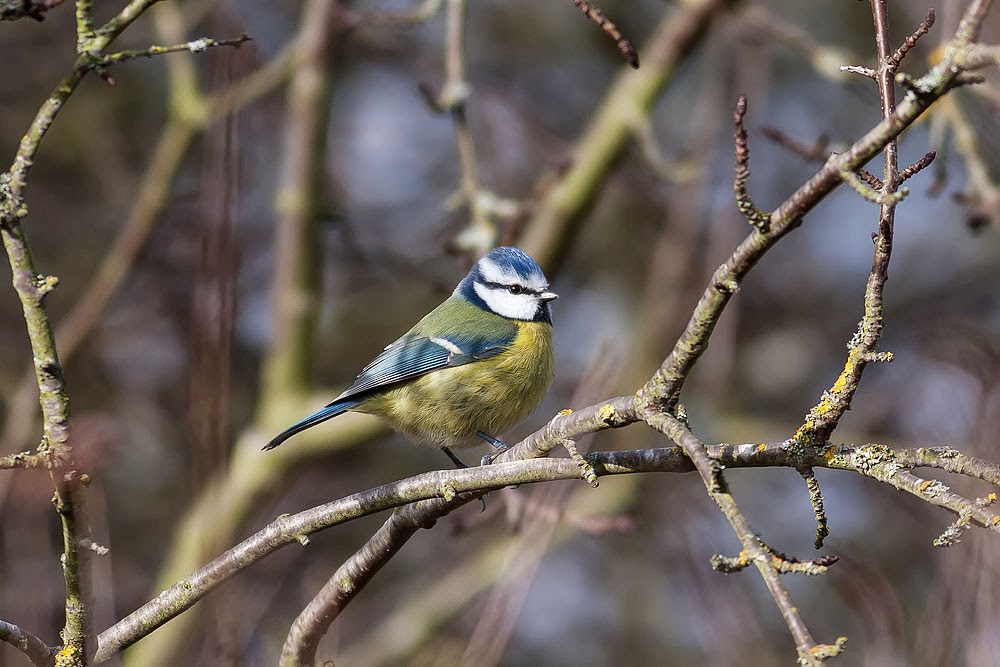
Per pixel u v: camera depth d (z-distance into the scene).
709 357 12.66
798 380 14.25
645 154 11.28
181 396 13.36
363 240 14.16
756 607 11.83
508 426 9.27
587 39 15.08
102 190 13.95
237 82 10.91
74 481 4.71
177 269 13.69
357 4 14.27
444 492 5.49
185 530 10.06
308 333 11.13
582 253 14.85
